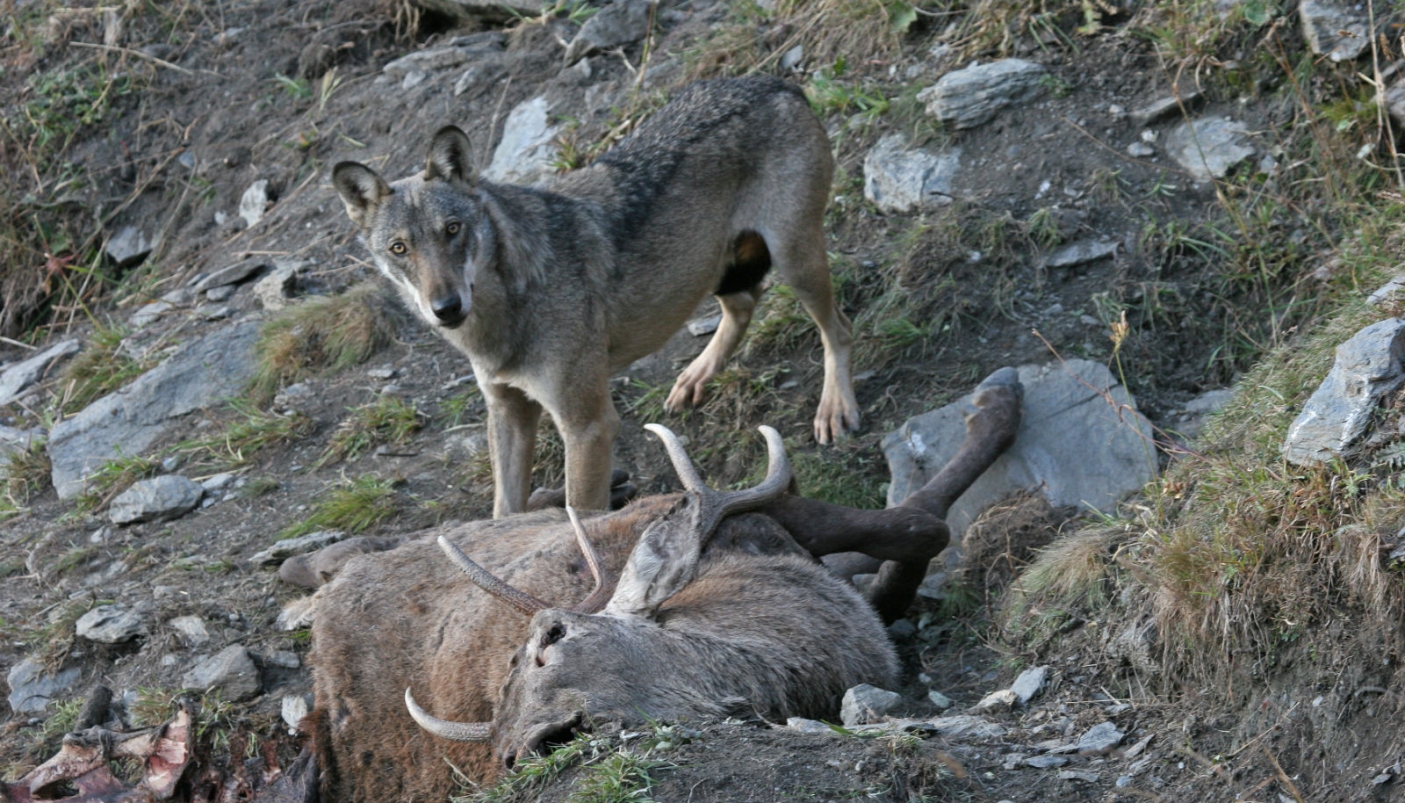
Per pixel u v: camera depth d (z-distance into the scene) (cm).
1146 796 551
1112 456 879
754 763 564
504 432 967
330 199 1494
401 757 746
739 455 1024
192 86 1730
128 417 1275
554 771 581
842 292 1112
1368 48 1038
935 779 552
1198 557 642
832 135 1264
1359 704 547
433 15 1689
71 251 1658
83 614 989
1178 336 980
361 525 1039
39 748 880
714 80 1052
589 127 1398
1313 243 981
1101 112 1139
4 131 1739
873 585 836
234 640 927
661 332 980
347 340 1262
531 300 889
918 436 947
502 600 694
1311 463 631
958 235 1088
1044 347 991
